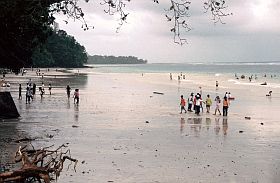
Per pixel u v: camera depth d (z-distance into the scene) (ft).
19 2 42.55
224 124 110.32
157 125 105.09
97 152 68.39
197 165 61.36
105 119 114.32
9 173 37.14
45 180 38.17
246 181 53.11
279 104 177.78
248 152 72.18
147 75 507.30
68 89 182.60
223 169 59.16
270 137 89.30
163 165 60.70
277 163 63.67
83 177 52.31
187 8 29.60
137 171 56.65
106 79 381.19
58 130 90.58
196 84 326.03
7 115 108.27
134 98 193.26
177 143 79.41
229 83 347.56
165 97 201.87
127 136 86.07
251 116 131.34
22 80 318.86
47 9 44.55
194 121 115.44
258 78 450.30
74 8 34.71
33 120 106.42
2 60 77.46
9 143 71.77
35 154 42.63
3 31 59.82
